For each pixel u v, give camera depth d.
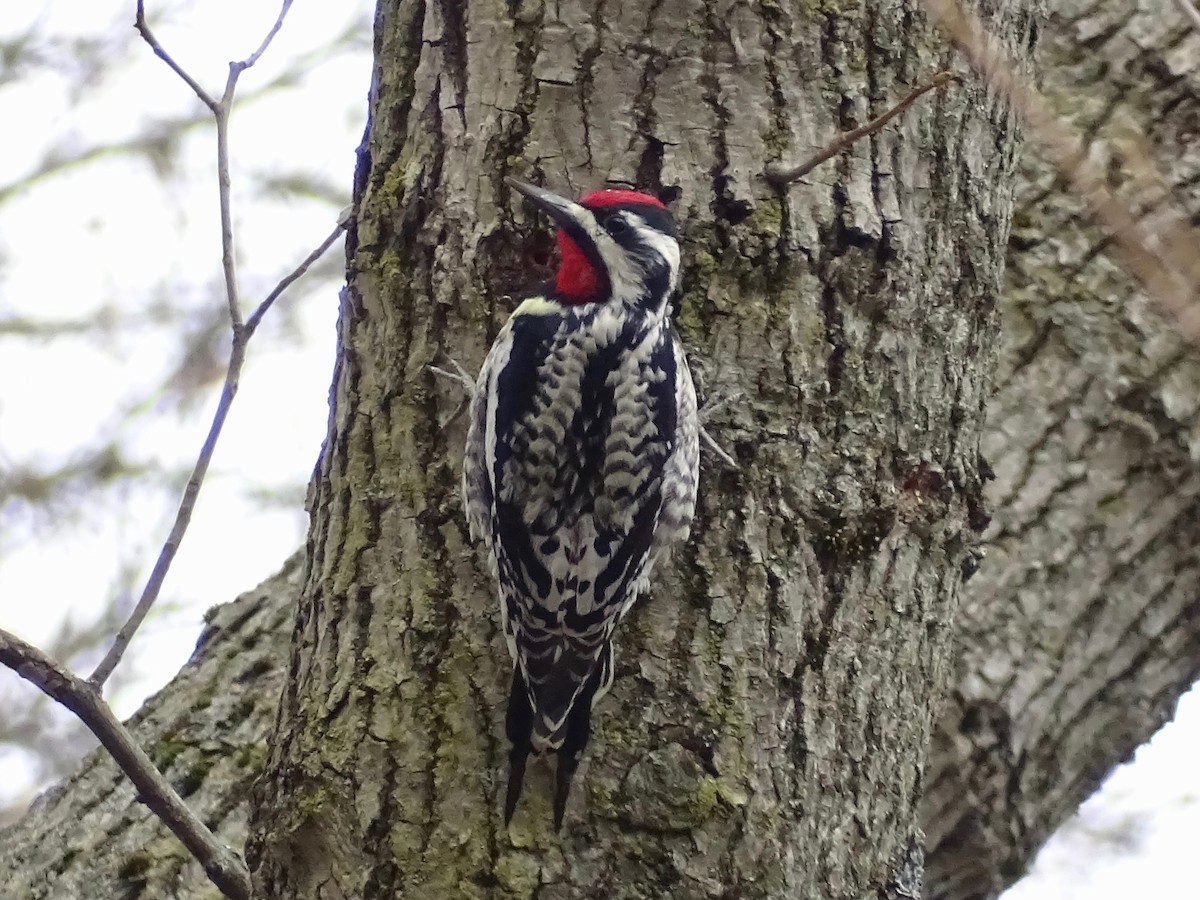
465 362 8.59
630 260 8.54
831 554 8.20
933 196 8.57
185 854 10.72
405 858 7.95
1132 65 11.51
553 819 7.86
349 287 9.02
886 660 8.35
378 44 9.29
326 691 8.42
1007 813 10.70
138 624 7.87
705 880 7.75
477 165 8.59
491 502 8.34
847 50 8.45
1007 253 11.33
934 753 10.42
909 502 8.41
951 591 8.79
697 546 8.16
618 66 8.45
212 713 11.52
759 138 8.37
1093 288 11.13
